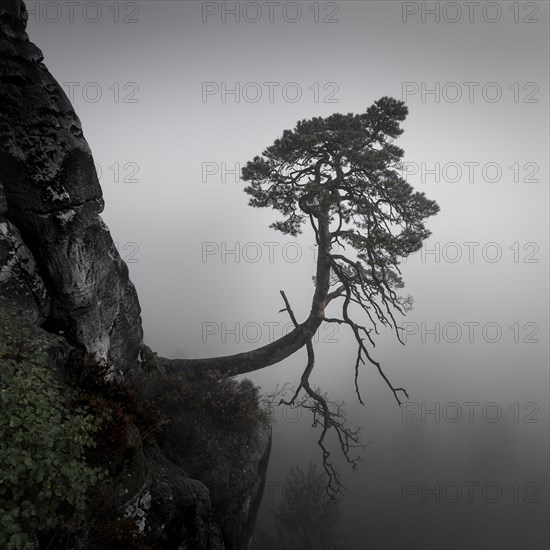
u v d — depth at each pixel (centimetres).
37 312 1058
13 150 1006
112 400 985
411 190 1572
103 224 1224
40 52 1087
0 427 572
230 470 1266
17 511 505
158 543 787
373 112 1677
